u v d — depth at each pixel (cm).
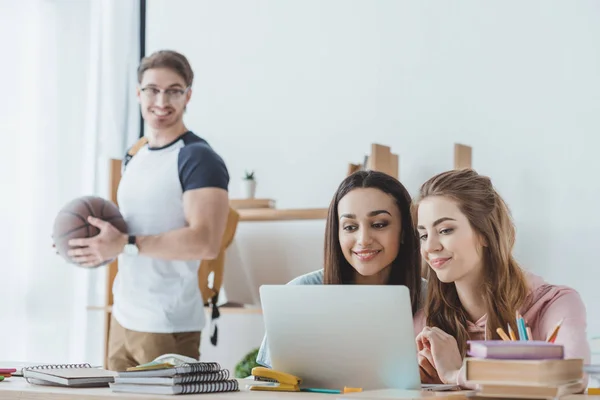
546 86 304
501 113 311
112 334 260
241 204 334
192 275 257
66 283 367
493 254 165
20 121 358
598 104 294
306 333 153
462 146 307
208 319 360
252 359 310
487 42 316
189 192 250
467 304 172
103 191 381
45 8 370
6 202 351
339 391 150
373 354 146
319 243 342
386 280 189
